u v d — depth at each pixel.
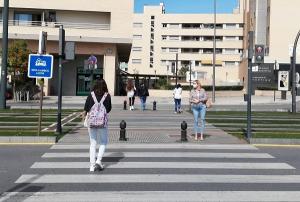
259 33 70.00
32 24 52.66
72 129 17.42
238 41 115.06
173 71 106.56
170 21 120.50
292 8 65.75
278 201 7.55
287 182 9.00
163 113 28.45
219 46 115.62
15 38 49.91
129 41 51.88
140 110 31.47
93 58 34.53
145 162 10.92
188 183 8.81
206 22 118.31
